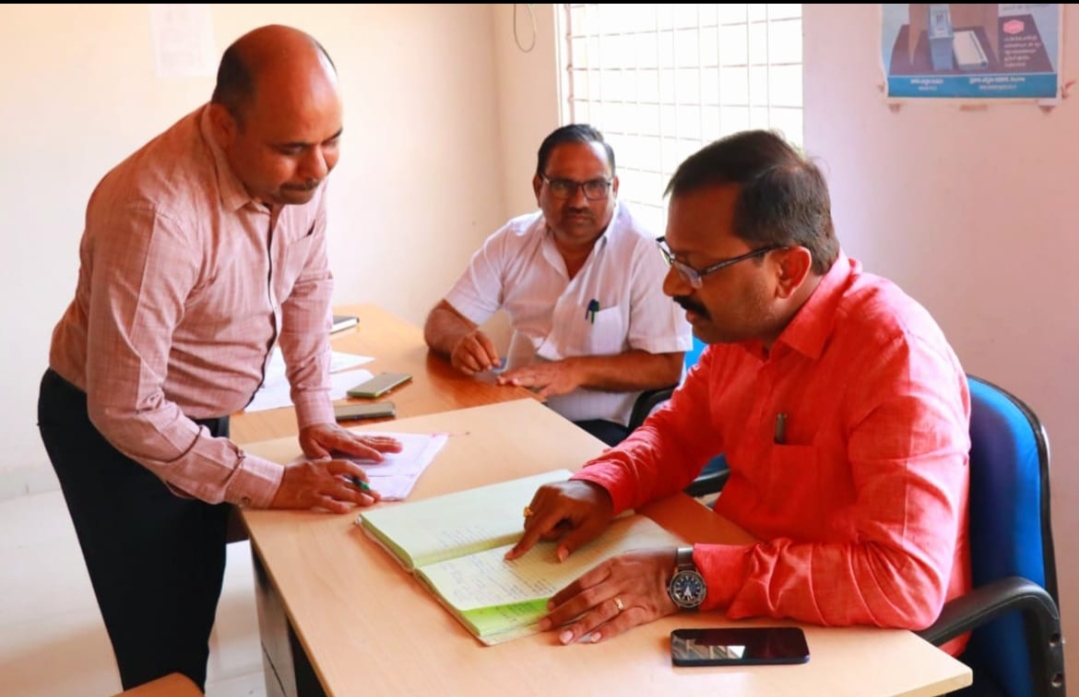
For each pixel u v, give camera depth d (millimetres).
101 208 1541
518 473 1691
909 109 2182
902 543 1192
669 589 1242
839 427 1339
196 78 3752
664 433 1643
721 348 1585
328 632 1234
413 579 1362
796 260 1300
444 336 2533
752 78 2852
